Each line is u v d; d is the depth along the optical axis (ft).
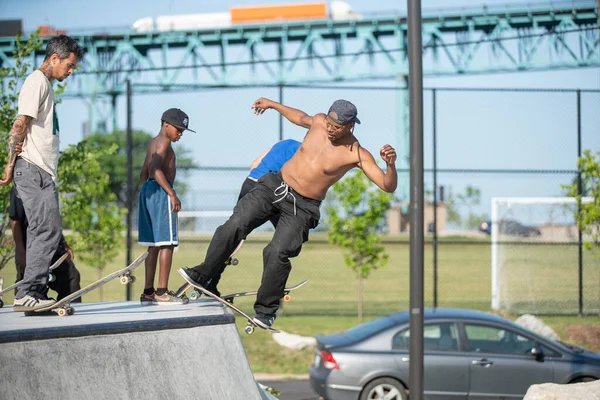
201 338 24.81
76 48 28.04
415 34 39.52
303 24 250.98
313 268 170.09
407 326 55.11
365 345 54.13
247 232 27.81
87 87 240.94
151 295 32.14
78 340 22.59
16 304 26.94
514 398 53.52
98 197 89.45
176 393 23.49
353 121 26.48
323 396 53.88
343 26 247.70
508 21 227.20
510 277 118.01
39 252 27.17
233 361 25.09
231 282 129.18
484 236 234.17
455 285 131.54
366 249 85.87
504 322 55.62
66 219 64.13
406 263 188.65
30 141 27.22
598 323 84.99
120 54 248.73
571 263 134.51
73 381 22.04
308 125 29.07
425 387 53.36
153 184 31.81
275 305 27.76
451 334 54.80
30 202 27.02
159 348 23.89
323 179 27.17
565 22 220.84
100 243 89.35
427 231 229.66
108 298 105.19
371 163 26.68
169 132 31.94
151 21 250.98
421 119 39.52
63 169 58.85
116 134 270.05
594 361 54.39
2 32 222.28
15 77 56.29
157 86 85.15
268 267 27.20
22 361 21.54
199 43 253.65
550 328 80.07
